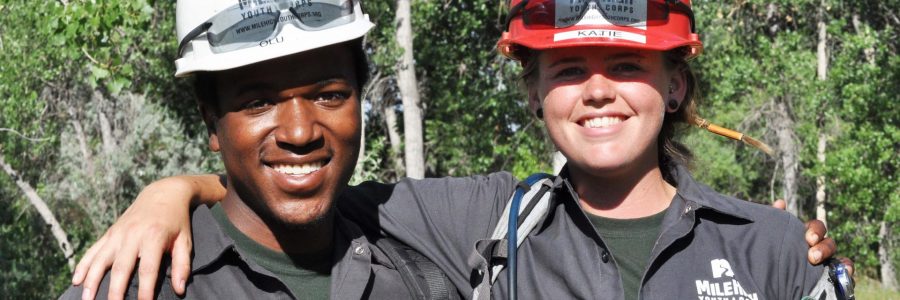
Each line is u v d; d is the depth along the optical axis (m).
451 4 18.31
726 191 22.44
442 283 3.31
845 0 20.92
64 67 19.30
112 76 9.49
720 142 20.52
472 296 3.33
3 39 17.83
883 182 19.86
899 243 23.30
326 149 3.01
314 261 3.09
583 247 3.29
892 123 19.50
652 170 3.42
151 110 23.44
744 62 19.12
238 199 3.07
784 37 20.86
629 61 3.31
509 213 3.40
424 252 3.49
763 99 19.92
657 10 3.33
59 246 25.86
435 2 17.89
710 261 3.22
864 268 24.44
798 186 23.70
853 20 22.28
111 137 26.69
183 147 23.08
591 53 3.31
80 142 26.67
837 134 21.00
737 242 3.26
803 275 3.23
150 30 14.70
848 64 19.86
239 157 3.00
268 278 2.98
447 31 18.70
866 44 19.41
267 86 2.95
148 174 24.52
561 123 3.37
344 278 3.08
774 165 23.25
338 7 3.03
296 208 2.98
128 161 24.86
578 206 3.32
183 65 3.05
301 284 3.06
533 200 3.43
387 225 3.54
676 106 3.54
